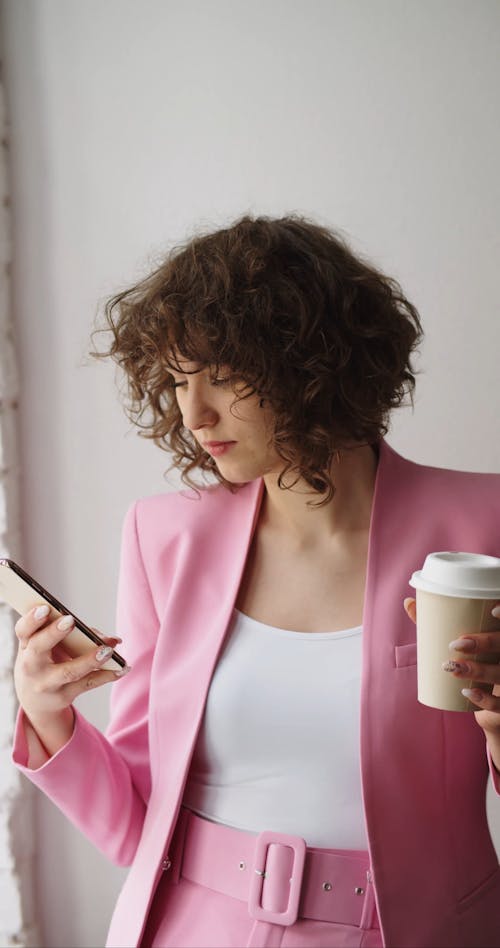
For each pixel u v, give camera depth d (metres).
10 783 1.89
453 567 0.87
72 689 1.07
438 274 1.64
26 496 1.92
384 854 1.01
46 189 1.84
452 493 1.12
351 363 1.08
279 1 1.67
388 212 1.65
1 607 1.84
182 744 1.13
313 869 1.04
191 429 1.07
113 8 1.77
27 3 1.81
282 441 1.04
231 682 1.10
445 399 1.66
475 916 1.05
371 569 1.09
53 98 1.82
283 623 1.12
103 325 1.83
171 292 1.05
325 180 1.68
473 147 1.59
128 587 1.26
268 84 1.69
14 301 1.88
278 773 1.08
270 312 1.02
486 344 1.63
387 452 1.17
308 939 1.03
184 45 1.73
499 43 1.56
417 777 1.04
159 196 1.78
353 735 1.05
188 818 1.13
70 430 1.88
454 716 1.06
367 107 1.64
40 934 1.97
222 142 1.73
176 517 1.24
